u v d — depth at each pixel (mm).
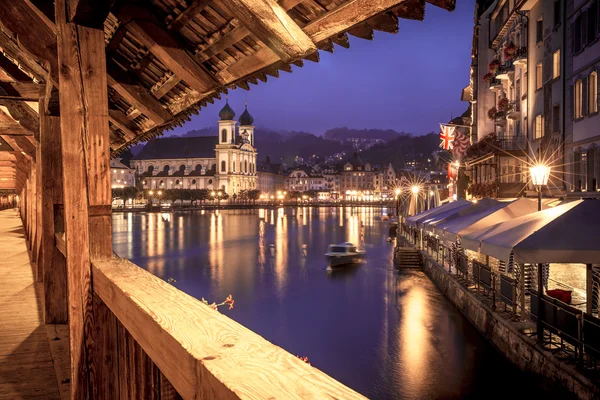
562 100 21719
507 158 30297
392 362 17203
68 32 3984
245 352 1563
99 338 3906
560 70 22078
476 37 45094
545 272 15969
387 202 199875
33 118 8750
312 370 1364
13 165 23234
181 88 5523
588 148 18922
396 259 38625
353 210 166125
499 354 15555
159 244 61844
